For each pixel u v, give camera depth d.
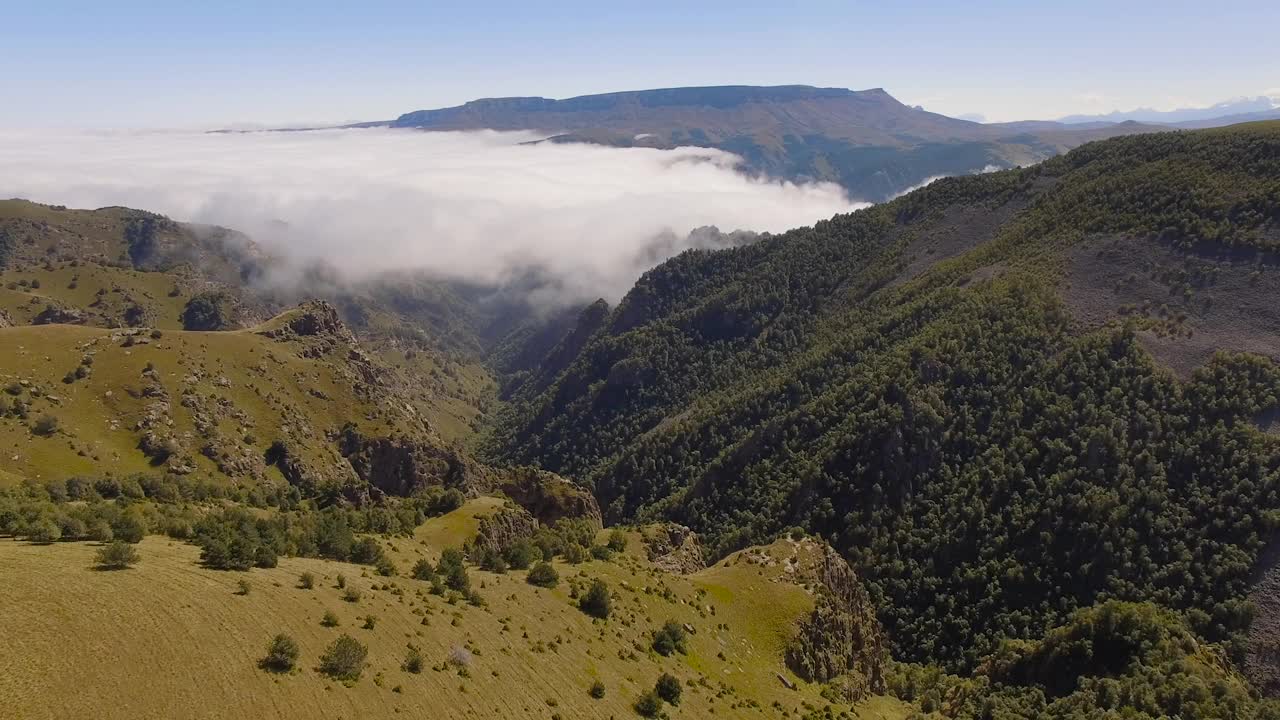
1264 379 163.12
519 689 78.31
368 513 142.25
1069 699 108.62
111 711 55.12
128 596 71.50
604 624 101.50
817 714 104.56
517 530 151.50
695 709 90.00
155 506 118.75
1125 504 155.75
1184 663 109.25
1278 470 146.50
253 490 182.88
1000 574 161.62
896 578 172.00
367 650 74.12
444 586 96.81
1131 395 173.62
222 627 70.19
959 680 139.12
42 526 84.56
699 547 180.88
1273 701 107.62
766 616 125.81
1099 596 146.00
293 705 62.28
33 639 60.84
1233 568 138.75
